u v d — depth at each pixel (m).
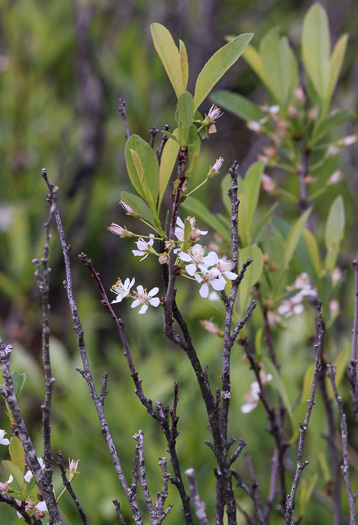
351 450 1.57
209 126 1.29
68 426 1.60
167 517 1.50
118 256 2.41
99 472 1.54
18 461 1.30
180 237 1.29
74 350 2.03
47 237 1.26
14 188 2.39
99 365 1.99
